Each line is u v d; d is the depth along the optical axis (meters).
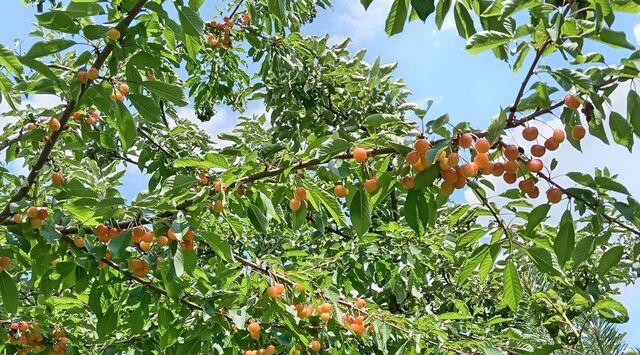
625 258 5.43
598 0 2.33
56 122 3.52
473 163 2.52
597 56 2.36
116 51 3.02
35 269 3.46
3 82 3.30
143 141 6.10
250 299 3.87
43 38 5.32
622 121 2.46
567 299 5.35
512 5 2.30
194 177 3.04
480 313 7.01
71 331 4.47
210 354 4.07
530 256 2.86
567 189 2.57
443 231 5.91
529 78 2.45
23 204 3.15
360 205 2.82
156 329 4.31
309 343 4.23
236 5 6.91
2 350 3.89
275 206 3.27
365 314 4.37
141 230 3.02
